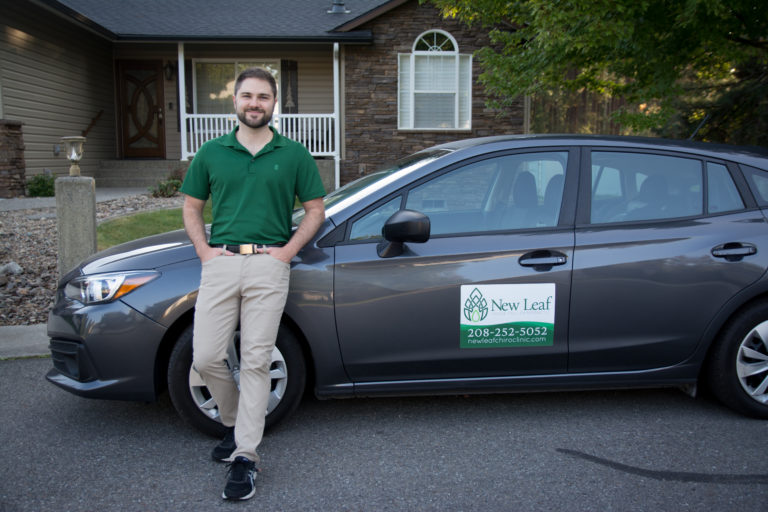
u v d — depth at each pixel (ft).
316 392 10.88
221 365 9.48
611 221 11.20
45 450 10.40
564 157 11.42
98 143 49.88
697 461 9.91
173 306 10.28
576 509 8.56
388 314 10.61
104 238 25.81
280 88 50.21
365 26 46.16
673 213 11.36
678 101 33.91
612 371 11.30
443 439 10.75
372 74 46.68
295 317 10.44
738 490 9.04
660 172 11.53
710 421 11.44
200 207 9.82
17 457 10.14
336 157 46.73
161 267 10.51
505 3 27.89
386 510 8.58
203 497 8.95
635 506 8.63
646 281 10.94
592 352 11.05
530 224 11.09
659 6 20.88
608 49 23.43
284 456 10.15
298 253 10.57
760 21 20.98
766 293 11.36
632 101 26.68
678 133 35.73
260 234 9.49
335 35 44.39
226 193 9.50
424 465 9.84
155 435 10.99
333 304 10.50
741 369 11.28
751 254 11.12
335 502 8.79
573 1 20.34
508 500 8.81
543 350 10.94
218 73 51.06
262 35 44.19
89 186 18.07
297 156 9.66
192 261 10.58
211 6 51.39
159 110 52.11
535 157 11.37
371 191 11.11
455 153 11.30
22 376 13.84
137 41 44.04
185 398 10.45
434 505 8.70
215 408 10.59
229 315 9.40
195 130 46.39
